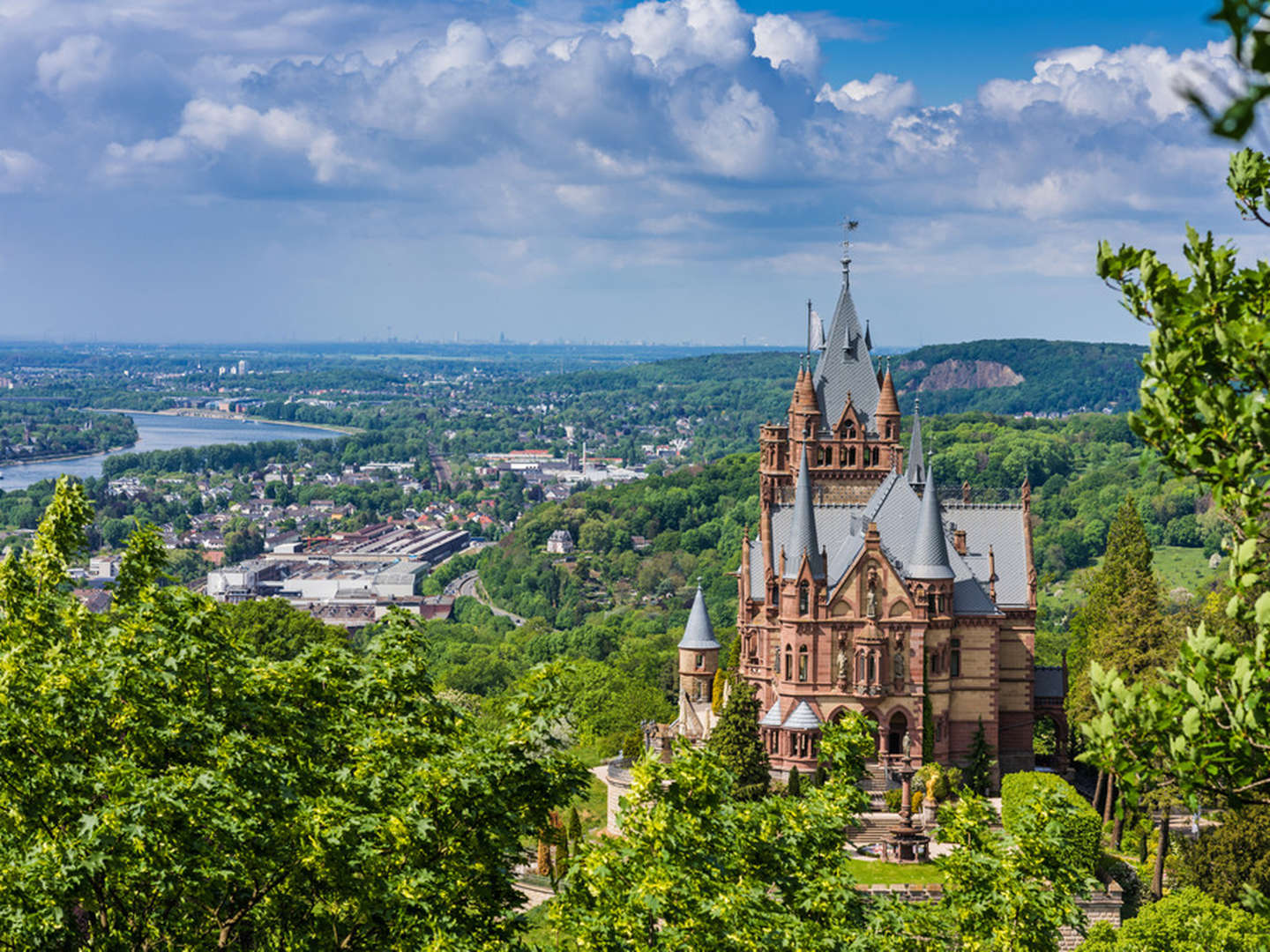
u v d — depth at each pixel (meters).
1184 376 36.75
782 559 137.25
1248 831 100.88
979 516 149.75
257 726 64.12
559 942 60.81
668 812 58.59
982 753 140.25
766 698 141.88
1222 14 17.16
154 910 58.59
